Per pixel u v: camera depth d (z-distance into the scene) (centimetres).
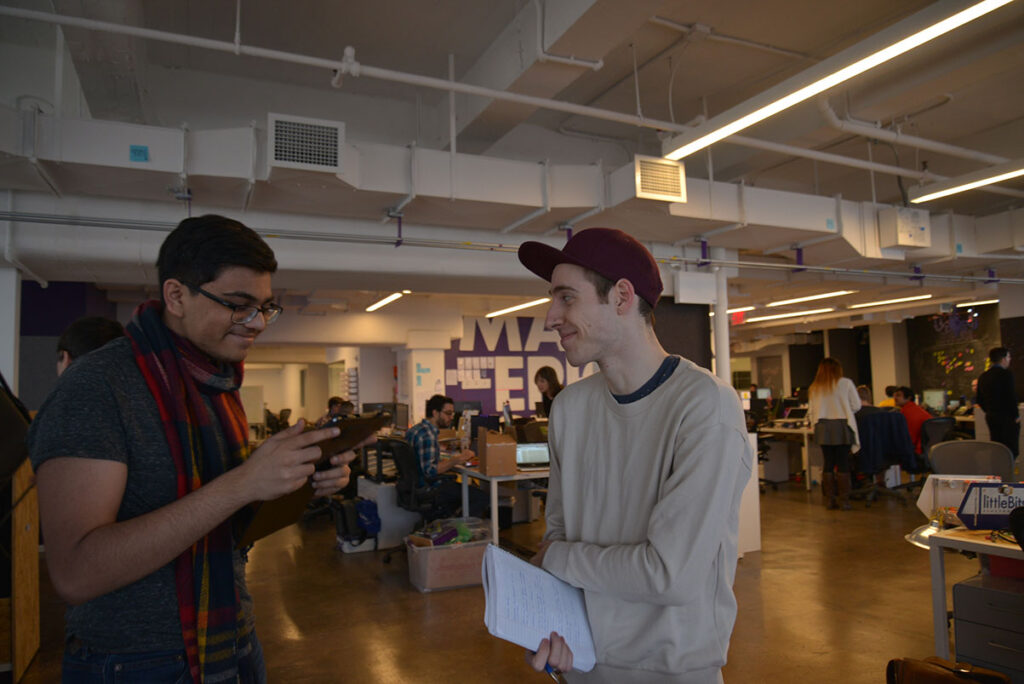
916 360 1538
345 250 485
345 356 1457
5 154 334
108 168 358
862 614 377
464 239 520
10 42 418
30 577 338
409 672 315
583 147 709
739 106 383
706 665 101
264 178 386
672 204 482
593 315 107
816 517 663
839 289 878
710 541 95
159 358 100
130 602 93
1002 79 565
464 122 530
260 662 122
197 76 558
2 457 194
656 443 105
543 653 97
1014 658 216
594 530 113
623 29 358
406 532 580
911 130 668
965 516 253
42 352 639
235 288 101
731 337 1708
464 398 1260
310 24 491
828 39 515
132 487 92
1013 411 674
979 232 696
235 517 105
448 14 479
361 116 609
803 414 966
